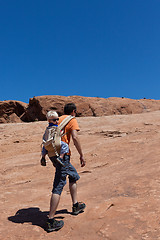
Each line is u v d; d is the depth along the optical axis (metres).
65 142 3.06
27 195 4.69
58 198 2.82
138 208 2.88
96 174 5.80
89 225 2.69
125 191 3.74
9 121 43.75
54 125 3.08
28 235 2.65
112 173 5.38
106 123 15.79
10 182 6.55
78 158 8.23
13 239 2.57
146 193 3.43
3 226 2.96
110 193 3.84
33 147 11.20
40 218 3.18
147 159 5.88
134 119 16.17
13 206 3.89
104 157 7.61
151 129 11.27
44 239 2.54
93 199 3.74
